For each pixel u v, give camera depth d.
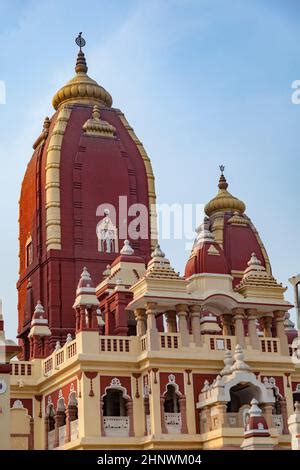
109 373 46.09
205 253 49.72
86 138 62.47
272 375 47.88
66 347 48.16
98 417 44.97
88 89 66.00
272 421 44.50
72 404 46.59
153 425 44.66
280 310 49.44
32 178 63.16
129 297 51.00
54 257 58.09
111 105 67.50
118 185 61.78
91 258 58.97
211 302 48.56
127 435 45.47
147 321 47.03
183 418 45.47
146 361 45.88
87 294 46.91
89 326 46.56
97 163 61.75
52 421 50.16
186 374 46.38
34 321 53.19
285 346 48.91
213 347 47.53
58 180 60.25
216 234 67.19
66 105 64.38
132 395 46.31
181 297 47.41
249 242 66.88
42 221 60.53
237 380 44.59
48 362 50.72
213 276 49.03
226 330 49.56
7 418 36.78
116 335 49.75
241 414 44.22
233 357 46.72
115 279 53.62
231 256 65.69
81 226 59.66
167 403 48.88
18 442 41.50
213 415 44.38
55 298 57.16
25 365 51.38
